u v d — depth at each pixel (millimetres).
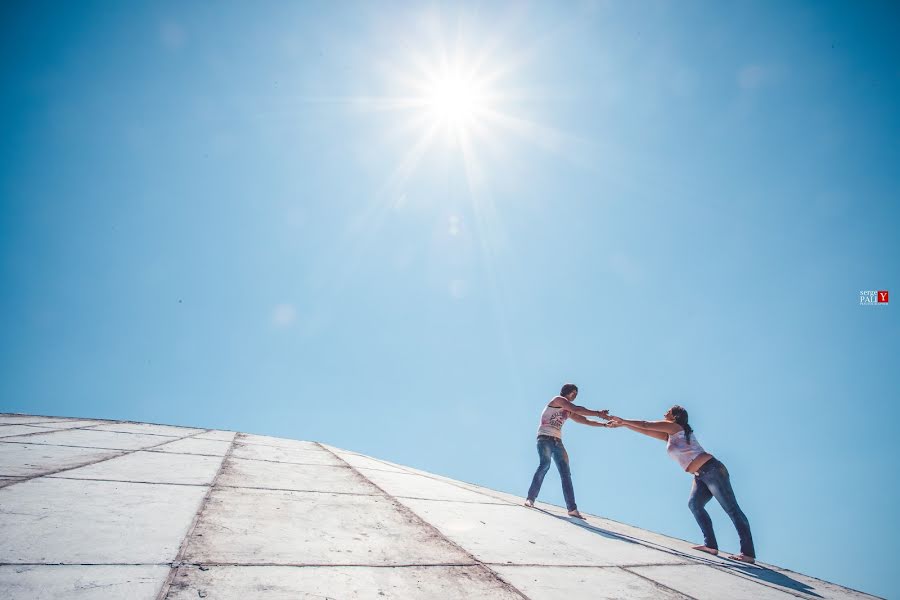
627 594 2500
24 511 2430
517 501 5477
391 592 2041
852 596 3225
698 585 2904
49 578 1690
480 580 2363
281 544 2467
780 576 3578
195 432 7871
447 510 4023
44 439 5117
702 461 4230
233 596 1759
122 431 6789
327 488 4180
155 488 3336
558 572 2715
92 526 2340
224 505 3115
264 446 6820
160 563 1979
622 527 4977
